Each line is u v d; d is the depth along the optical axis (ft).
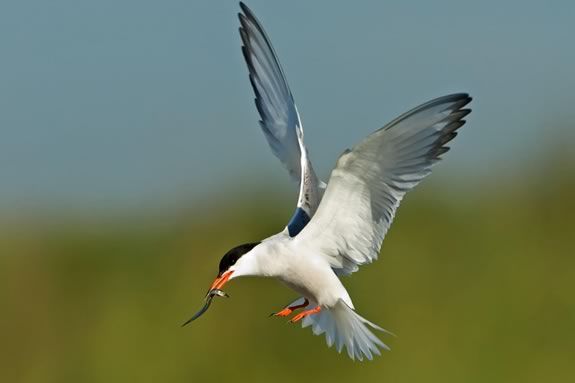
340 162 28.04
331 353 44.16
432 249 48.55
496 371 43.73
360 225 28.91
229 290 46.91
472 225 50.29
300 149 31.83
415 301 45.70
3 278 53.06
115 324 48.03
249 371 44.83
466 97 27.37
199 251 51.42
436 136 27.73
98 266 52.85
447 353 43.91
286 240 29.30
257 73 32.73
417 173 28.14
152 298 49.42
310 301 30.22
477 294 46.09
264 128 32.73
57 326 50.80
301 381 44.52
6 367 49.49
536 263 47.52
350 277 46.06
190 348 46.14
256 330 45.73
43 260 53.88
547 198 52.34
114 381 46.32
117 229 54.13
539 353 44.14
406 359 43.88
